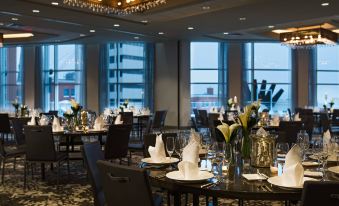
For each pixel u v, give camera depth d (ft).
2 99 53.47
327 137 11.78
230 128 8.30
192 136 11.57
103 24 33.14
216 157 9.27
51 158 17.24
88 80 48.65
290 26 36.24
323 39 34.71
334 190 6.15
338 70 48.49
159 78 46.98
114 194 7.63
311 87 47.91
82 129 20.29
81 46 49.85
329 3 24.81
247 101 48.42
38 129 17.02
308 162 9.69
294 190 7.13
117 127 17.79
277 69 48.78
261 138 9.27
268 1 24.34
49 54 51.24
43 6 25.95
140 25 33.58
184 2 25.46
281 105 48.85
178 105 45.73
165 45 46.26
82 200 15.75
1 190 17.31
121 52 49.08
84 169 22.03
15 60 52.90
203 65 48.34
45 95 51.21
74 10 27.35
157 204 9.75
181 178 7.95
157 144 10.00
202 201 15.44
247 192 7.11
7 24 34.12
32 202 15.47
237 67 47.19
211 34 39.96
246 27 34.50
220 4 25.31
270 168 8.93
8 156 18.76
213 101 48.44
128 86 49.06
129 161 21.03
